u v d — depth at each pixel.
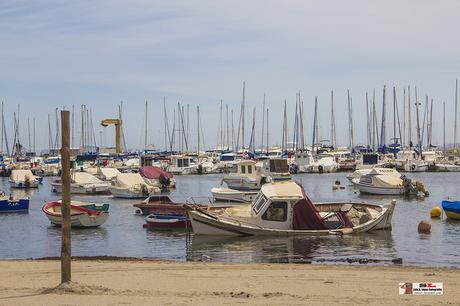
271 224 35.03
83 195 74.69
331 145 143.12
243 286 18.06
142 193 70.12
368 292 17.00
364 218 37.38
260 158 120.38
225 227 34.50
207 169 118.56
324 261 27.58
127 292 16.78
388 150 127.56
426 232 37.12
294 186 36.34
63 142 16.95
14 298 16.11
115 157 135.25
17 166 119.62
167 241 35.00
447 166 115.75
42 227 42.28
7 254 31.77
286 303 15.16
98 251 32.06
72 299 15.72
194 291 16.97
